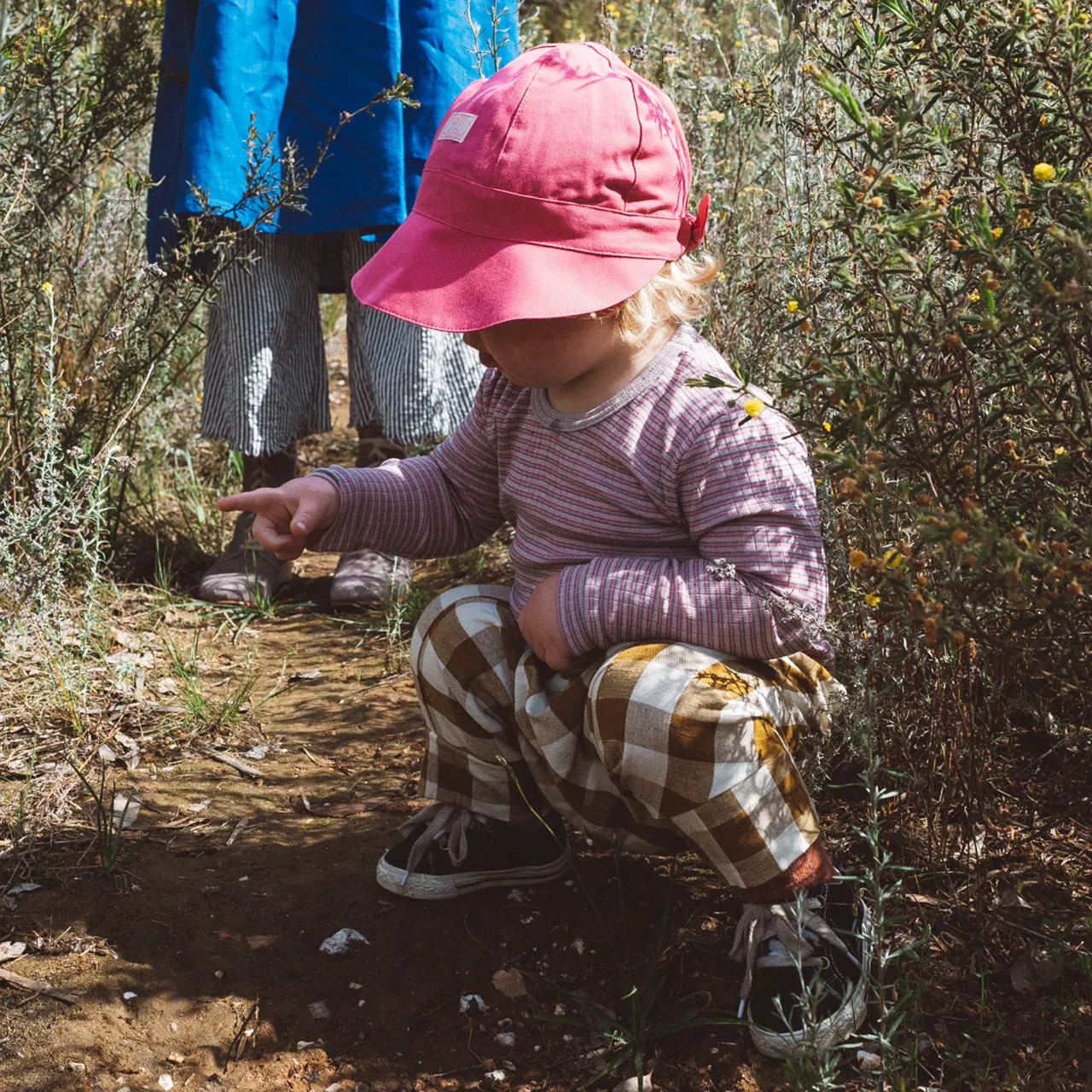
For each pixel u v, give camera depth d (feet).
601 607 5.64
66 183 10.70
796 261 7.34
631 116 5.49
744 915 5.75
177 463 13.43
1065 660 5.01
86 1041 5.65
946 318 4.80
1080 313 4.73
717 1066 5.52
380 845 7.16
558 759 5.93
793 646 5.52
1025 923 6.07
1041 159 5.23
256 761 8.17
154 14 10.93
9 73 9.75
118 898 6.57
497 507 6.90
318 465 13.62
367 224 9.72
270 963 6.19
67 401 9.65
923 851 6.59
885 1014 5.13
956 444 5.55
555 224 5.38
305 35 9.70
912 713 6.79
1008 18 4.77
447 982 6.10
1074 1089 5.09
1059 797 6.95
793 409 7.30
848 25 7.01
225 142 9.52
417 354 10.07
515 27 10.01
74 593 10.09
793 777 5.58
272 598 10.86
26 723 8.18
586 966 6.17
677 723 5.36
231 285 10.25
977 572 4.78
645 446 5.73
